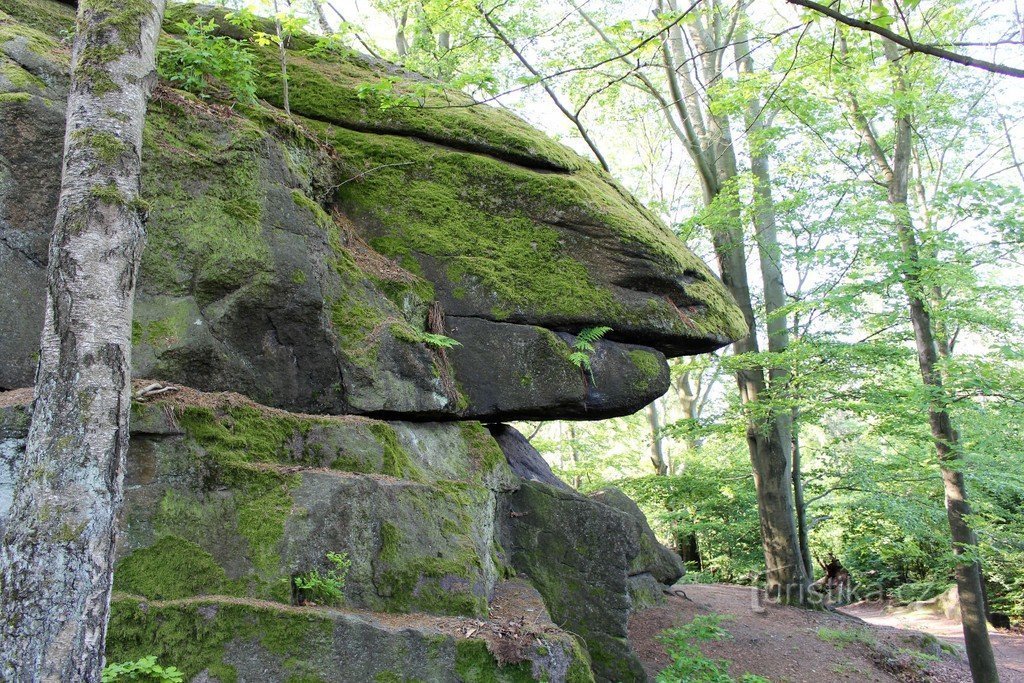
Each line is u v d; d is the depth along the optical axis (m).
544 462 9.16
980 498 15.22
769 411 13.80
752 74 12.16
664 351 8.16
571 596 6.91
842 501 16.59
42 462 3.09
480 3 7.96
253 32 7.28
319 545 4.57
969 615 11.55
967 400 11.48
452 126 7.64
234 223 5.62
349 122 7.47
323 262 5.92
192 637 3.99
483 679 4.49
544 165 7.88
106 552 3.12
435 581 5.04
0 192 4.97
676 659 9.41
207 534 4.39
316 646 4.14
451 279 6.99
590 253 7.48
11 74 5.14
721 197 13.32
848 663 11.08
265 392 5.53
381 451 5.41
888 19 5.11
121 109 3.57
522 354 7.04
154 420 4.44
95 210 3.37
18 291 4.95
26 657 2.87
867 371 13.48
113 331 3.29
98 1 3.72
